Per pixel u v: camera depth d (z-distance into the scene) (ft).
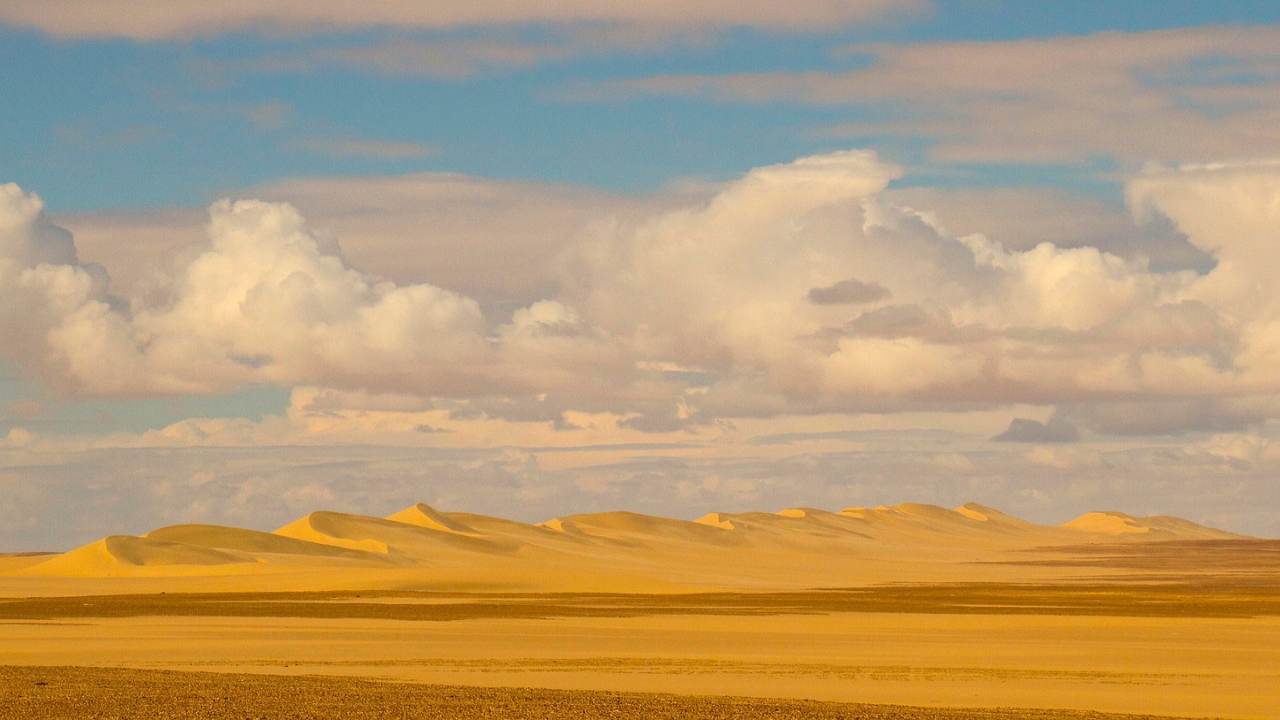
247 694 148.36
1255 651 222.07
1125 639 249.96
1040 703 148.56
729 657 204.95
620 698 146.30
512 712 133.59
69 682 160.66
